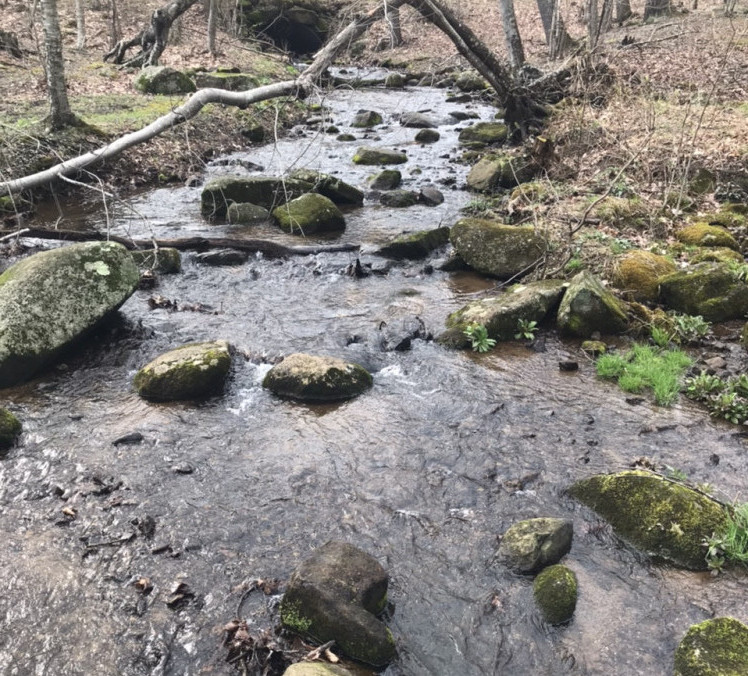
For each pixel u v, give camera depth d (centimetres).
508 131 1694
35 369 663
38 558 441
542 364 698
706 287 774
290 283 916
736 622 364
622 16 3011
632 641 379
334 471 534
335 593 380
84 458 546
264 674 360
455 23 1542
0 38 2005
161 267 929
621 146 1170
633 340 735
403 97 2317
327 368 639
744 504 455
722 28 2070
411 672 366
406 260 987
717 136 1311
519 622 394
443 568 435
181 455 552
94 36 2536
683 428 580
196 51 2495
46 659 373
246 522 477
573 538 457
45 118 1369
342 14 1584
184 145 1523
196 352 662
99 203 1244
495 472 529
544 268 882
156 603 407
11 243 995
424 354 725
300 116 2031
